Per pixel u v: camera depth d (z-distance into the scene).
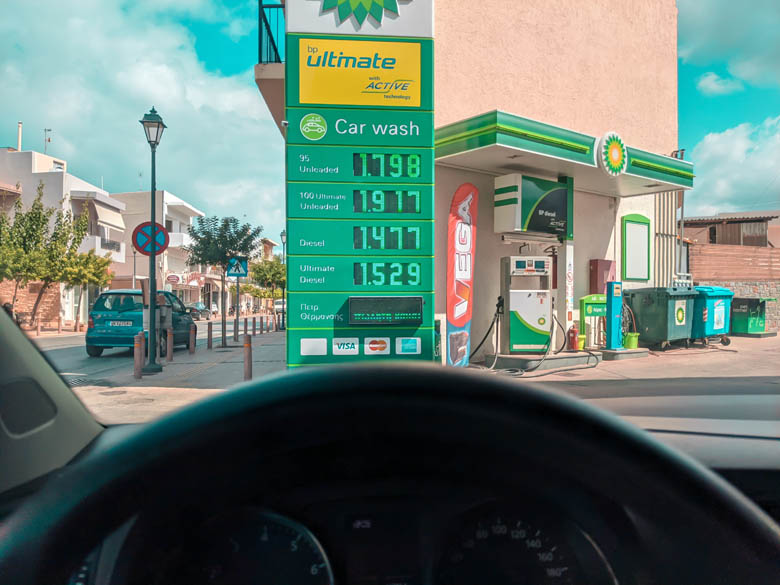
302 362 7.23
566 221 10.80
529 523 0.77
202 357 13.69
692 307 13.22
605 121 12.34
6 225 26.34
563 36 11.52
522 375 9.16
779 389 4.08
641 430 0.68
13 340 1.59
